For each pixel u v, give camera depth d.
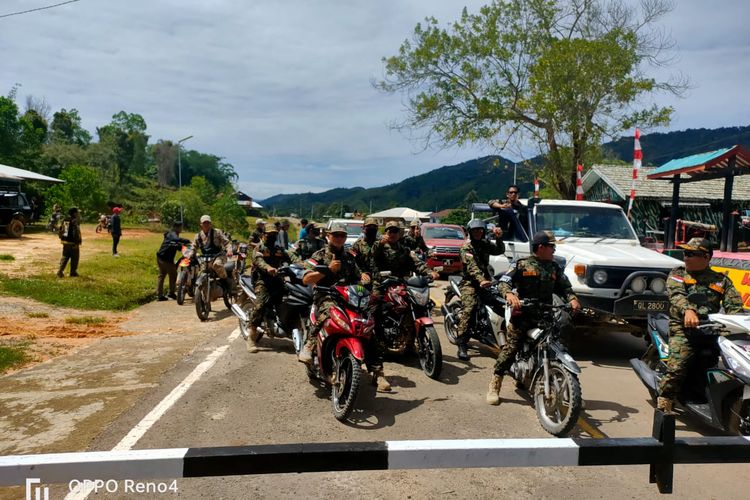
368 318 5.28
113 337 8.14
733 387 4.27
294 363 6.77
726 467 4.12
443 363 7.07
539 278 5.24
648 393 5.92
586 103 21.30
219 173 131.50
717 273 4.86
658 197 23.89
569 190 23.72
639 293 6.85
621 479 3.89
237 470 1.97
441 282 15.30
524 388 5.94
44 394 5.45
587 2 22.09
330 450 1.99
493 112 22.84
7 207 23.80
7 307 9.62
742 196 24.31
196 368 6.43
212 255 9.79
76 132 99.31
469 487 3.73
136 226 45.66
